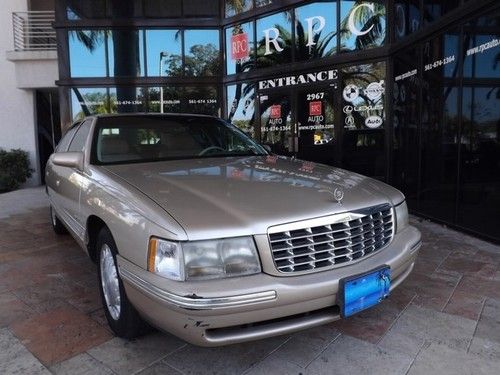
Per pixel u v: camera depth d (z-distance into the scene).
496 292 3.65
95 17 11.19
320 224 2.43
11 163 12.08
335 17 8.95
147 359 2.67
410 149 7.07
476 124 5.26
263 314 2.24
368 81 8.40
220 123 4.46
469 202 5.43
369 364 2.62
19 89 12.62
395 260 2.72
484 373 2.53
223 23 11.05
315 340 2.89
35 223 6.52
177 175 3.05
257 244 2.29
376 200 2.83
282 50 9.95
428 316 3.22
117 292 2.84
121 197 2.72
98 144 3.66
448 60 5.84
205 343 2.22
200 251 2.21
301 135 9.65
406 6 7.25
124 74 11.30
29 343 2.87
